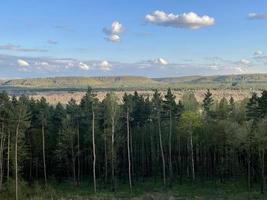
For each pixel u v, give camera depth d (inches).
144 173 4308.6
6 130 3420.3
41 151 4042.8
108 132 3708.2
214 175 4109.3
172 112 4035.4
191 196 3326.8
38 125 4055.1
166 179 4057.6
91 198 3319.4
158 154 4372.5
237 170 4010.8
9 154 3496.6
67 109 4079.7
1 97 3312.0
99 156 4111.7
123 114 3786.9
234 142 3604.8
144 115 4355.3
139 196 3371.1
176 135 4271.7
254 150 3644.2
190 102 4603.8
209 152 4202.8
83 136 4097.0
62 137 3897.6
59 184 3919.8
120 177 4224.9
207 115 4180.6
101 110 3919.8
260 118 3494.1
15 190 3341.5
